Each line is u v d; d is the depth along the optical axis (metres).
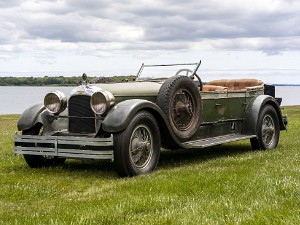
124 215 4.11
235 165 6.79
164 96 6.84
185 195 4.83
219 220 3.71
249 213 3.88
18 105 96.62
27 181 6.04
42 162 7.24
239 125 8.80
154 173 6.34
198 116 7.43
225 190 4.92
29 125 6.88
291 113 26.22
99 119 6.42
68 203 4.64
